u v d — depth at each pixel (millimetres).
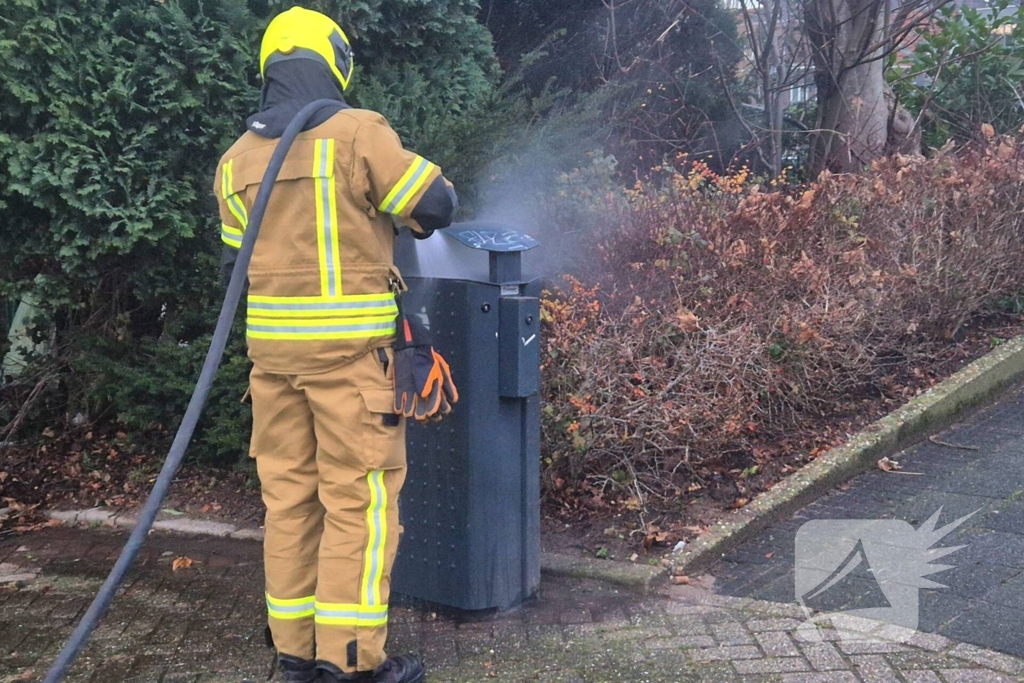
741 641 3160
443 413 2863
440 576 3389
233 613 3525
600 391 4152
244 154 2746
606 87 6047
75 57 4133
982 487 4301
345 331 2633
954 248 5668
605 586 3613
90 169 4180
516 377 3236
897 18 7695
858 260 5156
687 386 4312
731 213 5289
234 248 2877
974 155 6297
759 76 8703
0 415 5250
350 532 2715
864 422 4973
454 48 5352
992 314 6379
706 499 4230
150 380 4707
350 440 2676
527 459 3408
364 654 2715
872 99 7914
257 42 4504
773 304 4984
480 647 3191
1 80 4031
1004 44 9234
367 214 2660
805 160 9055
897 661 2963
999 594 3350
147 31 4223
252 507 4520
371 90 4508
